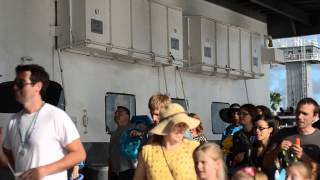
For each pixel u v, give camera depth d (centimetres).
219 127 1494
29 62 939
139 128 721
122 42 1077
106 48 1033
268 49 1705
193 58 1329
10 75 905
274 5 1576
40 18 967
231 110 806
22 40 930
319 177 534
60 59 1001
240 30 1502
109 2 1045
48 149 401
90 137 1061
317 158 552
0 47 891
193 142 457
